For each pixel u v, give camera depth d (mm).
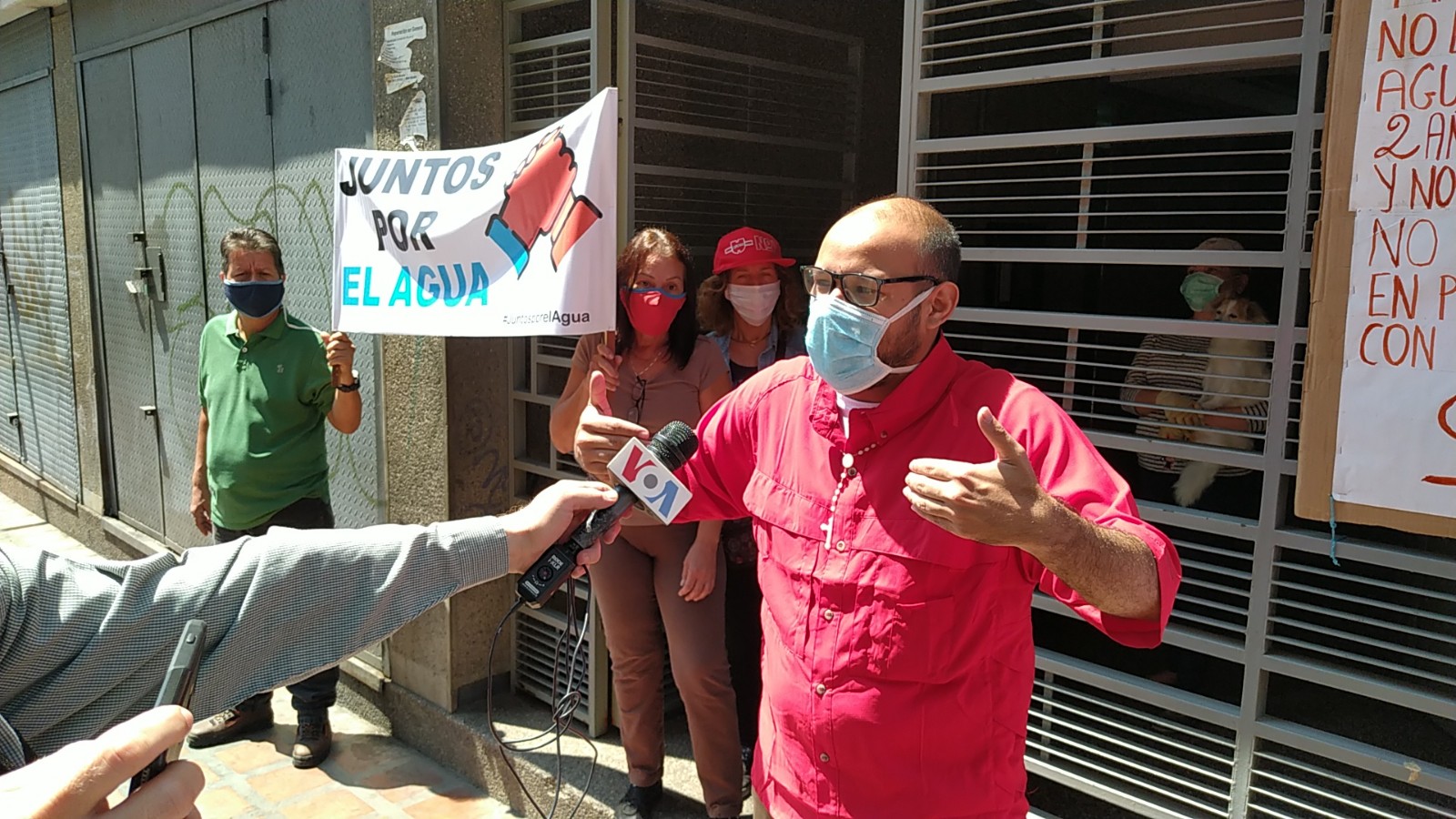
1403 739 2184
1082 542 1274
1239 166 3439
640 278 2717
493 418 3646
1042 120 3582
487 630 3717
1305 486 1952
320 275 4160
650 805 3000
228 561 1294
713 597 2820
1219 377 2209
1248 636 2146
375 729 4023
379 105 3664
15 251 7156
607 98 2471
